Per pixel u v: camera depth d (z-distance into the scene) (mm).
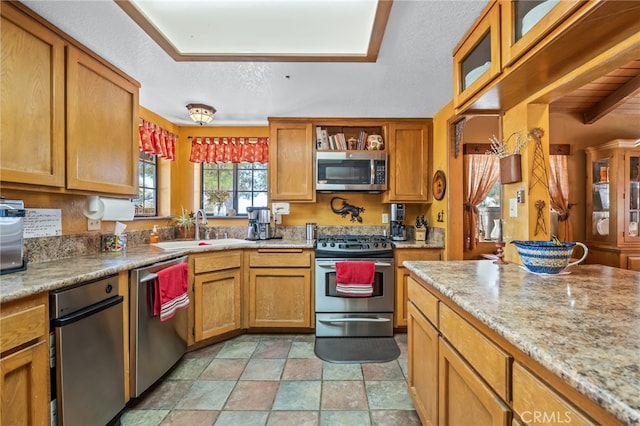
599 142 2949
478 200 3311
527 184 1502
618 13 813
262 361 2156
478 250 3348
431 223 2920
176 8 1396
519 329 711
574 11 848
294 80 2051
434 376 1242
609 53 1019
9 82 1263
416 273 1413
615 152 2656
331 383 1876
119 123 1892
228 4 1374
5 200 1337
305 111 2703
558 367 551
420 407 1423
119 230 2148
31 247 1583
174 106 2576
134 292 1640
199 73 1947
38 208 1621
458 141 2525
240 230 3166
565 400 584
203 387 1836
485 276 1274
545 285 1121
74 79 1556
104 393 1419
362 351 2316
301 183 2863
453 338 1073
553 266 1256
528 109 1495
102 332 1409
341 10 1420
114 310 1491
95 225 2004
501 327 728
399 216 3004
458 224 2562
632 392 466
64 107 1507
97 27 1458
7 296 1008
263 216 2951
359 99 2406
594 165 2852
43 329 1143
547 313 819
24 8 1309
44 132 1406
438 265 1523
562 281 1183
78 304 1286
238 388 1824
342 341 2508
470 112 1660
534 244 1320
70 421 1229
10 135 1269
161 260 1859
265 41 1648
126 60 1772
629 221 2625
